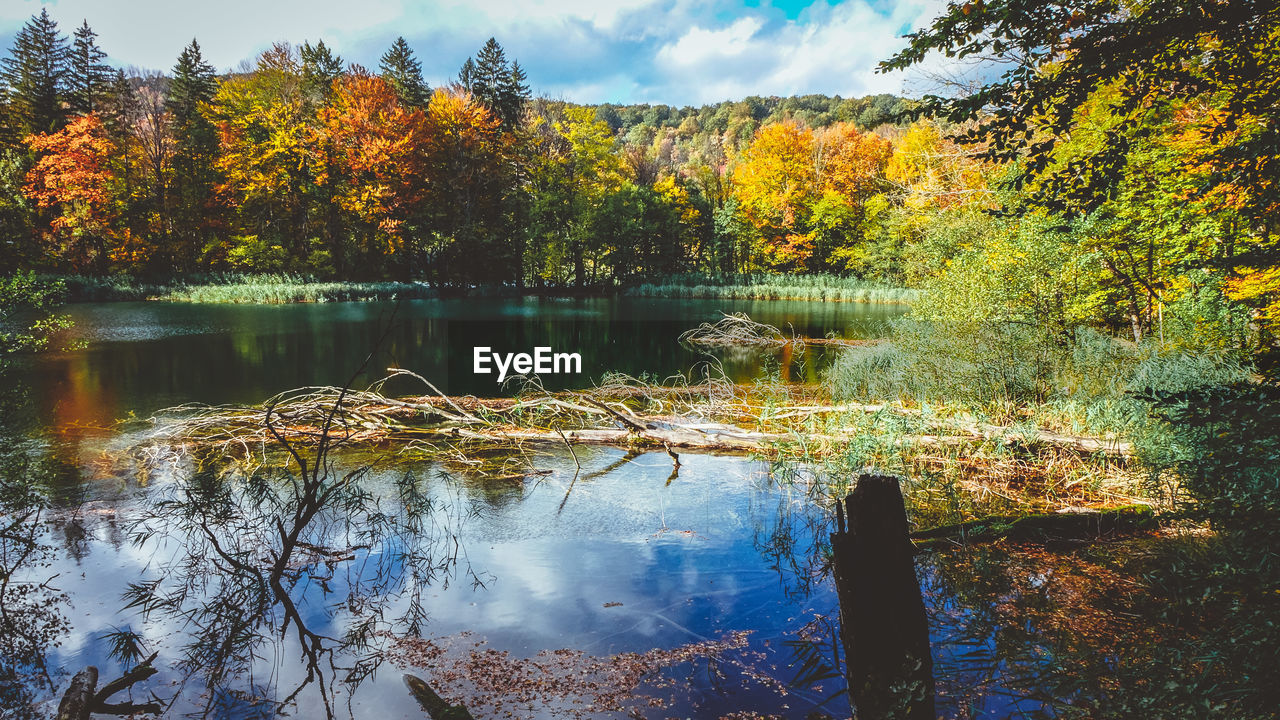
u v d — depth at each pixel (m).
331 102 39.38
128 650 3.54
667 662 3.37
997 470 6.78
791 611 3.94
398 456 7.63
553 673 3.28
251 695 3.12
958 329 9.51
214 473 6.78
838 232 49.56
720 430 8.58
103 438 8.12
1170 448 5.49
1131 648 3.26
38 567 4.62
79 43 40.50
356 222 38.41
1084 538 4.93
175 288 33.59
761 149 51.59
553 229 44.94
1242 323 8.16
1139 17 4.06
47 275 31.58
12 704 3.10
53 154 35.47
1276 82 4.07
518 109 46.34
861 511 2.72
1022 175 4.61
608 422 9.33
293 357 15.50
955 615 3.79
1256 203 4.30
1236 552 3.30
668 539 5.13
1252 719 2.26
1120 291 10.86
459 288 40.09
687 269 53.59
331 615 3.95
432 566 4.64
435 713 2.89
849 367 12.79
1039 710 2.82
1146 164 8.12
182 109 43.94
